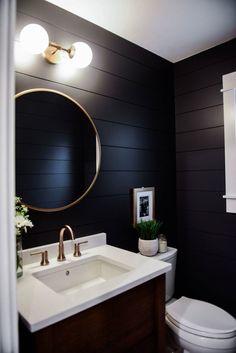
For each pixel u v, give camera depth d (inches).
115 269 51.4
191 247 81.4
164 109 82.3
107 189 64.8
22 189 49.8
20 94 49.0
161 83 81.6
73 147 57.7
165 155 82.1
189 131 82.2
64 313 32.6
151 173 77.0
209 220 77.0
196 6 57.1
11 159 30.3
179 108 84.8
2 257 29.3
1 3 30.3
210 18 61.9
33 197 51.1
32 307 33.4
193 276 80.7
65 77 56.3
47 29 53.9
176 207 85.4
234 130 70.5
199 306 61.2
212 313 58.0
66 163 56.4
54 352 33.0
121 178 68.3
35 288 39.2
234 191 70.5
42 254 49.1
